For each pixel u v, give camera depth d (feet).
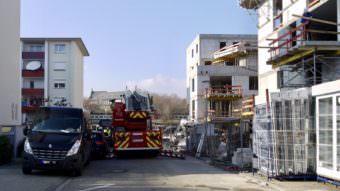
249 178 49.98
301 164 46.37
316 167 45.65
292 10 86.69
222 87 161.99
